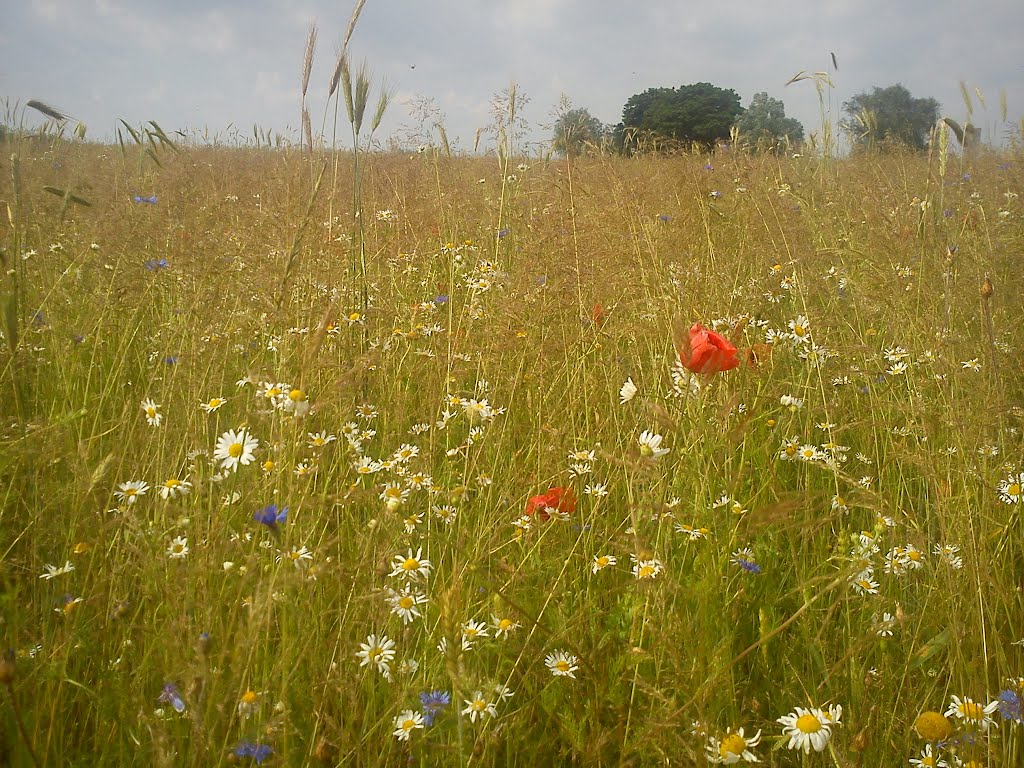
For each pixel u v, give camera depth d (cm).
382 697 212
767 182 585
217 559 199
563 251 406
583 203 462
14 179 378
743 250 446
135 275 399
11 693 157
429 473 280
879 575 255
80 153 833
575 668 213
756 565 240
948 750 186
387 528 231
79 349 365
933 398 316
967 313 361
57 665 196
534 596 242
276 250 349
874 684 212
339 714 198
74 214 512
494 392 329
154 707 193
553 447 290
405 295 491
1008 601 220
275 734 180
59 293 411
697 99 3534
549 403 340
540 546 270
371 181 641
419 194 592
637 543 212
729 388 293
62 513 254
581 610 224
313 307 330
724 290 388
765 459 308
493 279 457
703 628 204
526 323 371
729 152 723
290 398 209
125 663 214
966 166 767
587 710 205
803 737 179
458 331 366
